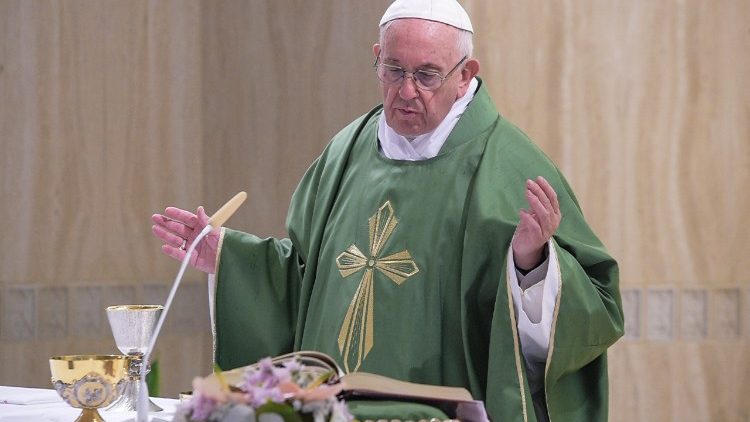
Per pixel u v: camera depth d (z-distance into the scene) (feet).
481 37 72.90
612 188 75.97
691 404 77.82
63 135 79.92
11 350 78.69
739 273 78.23
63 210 79.87
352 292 40.63
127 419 34.19
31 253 79.20
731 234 77.87
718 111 77.41
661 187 76.84
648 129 76.38
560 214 36.37
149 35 82.12
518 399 35.91
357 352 39.70
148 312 37.29
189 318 82.58
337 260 41.70
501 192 39.91
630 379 77.10
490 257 38.75
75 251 80.18
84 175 80.38
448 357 38.99
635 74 75.97
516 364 36.14
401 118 40.32
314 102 79.30
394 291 39.88
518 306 36.70
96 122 80.69
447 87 40.19
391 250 40.55
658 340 77.36
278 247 44.73
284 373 24.31
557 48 74.23
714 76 77.30
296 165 80.12
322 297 41.81
